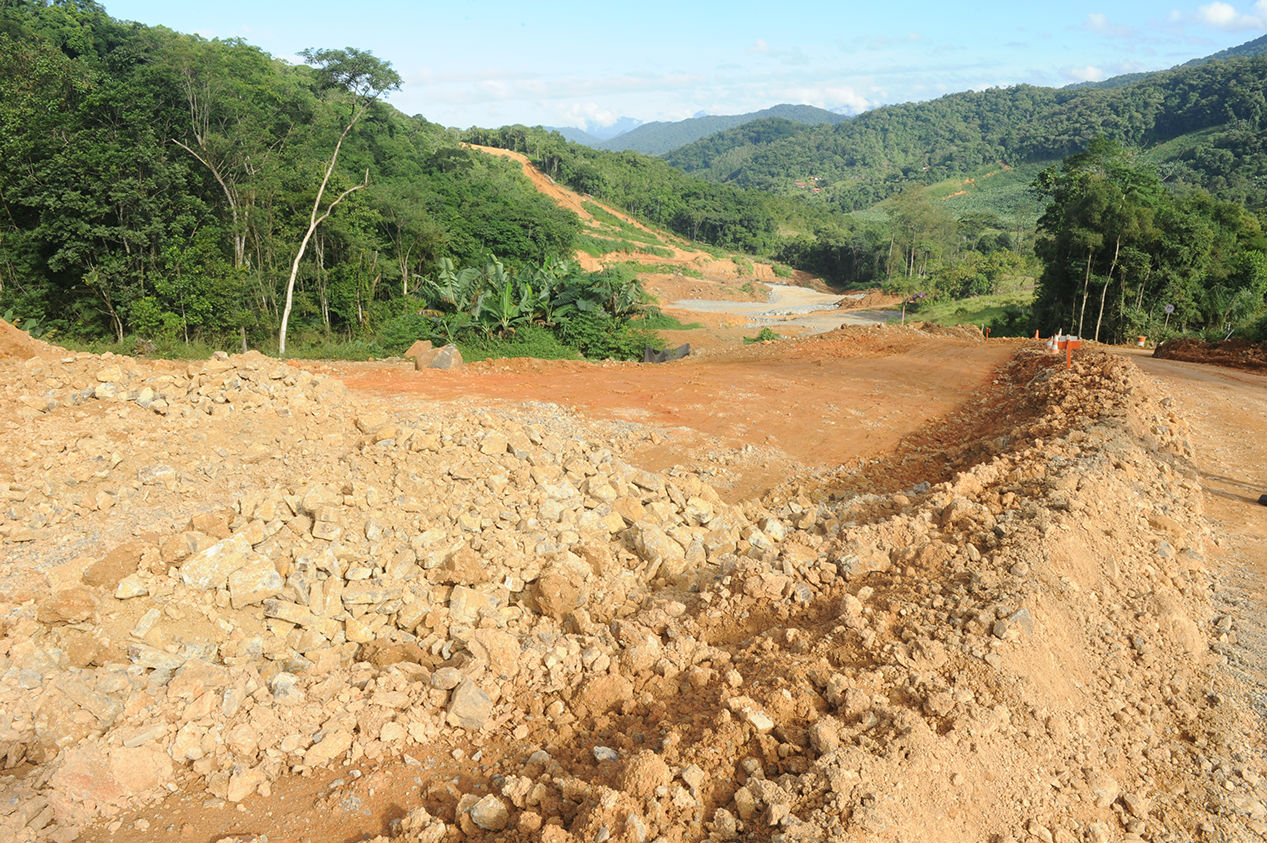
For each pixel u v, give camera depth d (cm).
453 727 579
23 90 2862
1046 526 758
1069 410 1352
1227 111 14788
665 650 646
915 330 3381
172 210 2986
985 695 535
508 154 11862
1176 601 743
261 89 4075
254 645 632
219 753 540
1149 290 4538
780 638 644
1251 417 1586
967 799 462
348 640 684
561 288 3212
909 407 1720
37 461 839
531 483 933
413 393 1608
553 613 734
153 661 586
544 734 568
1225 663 665
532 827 453
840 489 1199
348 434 1095
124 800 502
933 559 741
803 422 1562
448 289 3000
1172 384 1941
